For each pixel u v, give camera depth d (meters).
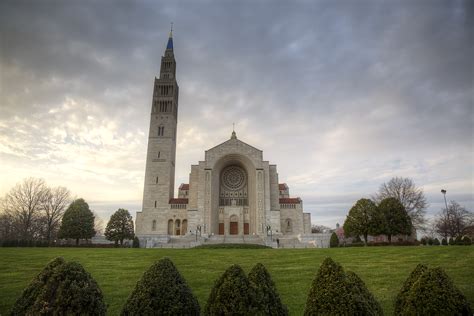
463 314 9.10
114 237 60.84
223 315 8.76
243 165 86.62
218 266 27.27
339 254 33.16
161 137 86.38
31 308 9.12
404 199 79.31
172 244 65.25
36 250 39.72
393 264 26.06
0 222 86.06
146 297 9.07
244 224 83.00
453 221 86.69
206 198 79.06
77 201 65.12
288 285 20.34
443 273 9.68
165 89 90.69
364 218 54.31
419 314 9.23
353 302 8.60
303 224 81.81
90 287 9.59
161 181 83.19
